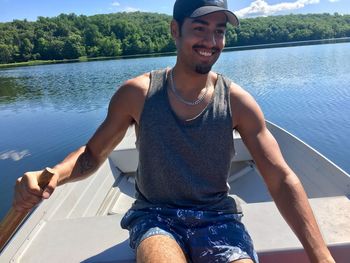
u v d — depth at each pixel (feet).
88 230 5.94
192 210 4.73
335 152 22.44
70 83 73.87
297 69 67.72
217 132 4.69
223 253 4.38
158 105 4.74
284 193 4.56
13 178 23.13
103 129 5.07
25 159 26.89
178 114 4.70
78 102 51.08
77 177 4.96
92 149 5.10
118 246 5.46
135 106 4.88
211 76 4.98
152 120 4.72
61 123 38.27
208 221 4.70
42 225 6.20
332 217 5.82
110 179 9.96
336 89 43.73
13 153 28.30
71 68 113.29
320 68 66.69
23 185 4.14
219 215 4.79
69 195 7.89
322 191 8.00
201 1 4.65
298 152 9.62
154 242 4.24
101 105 47.85
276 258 5.13
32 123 39.04
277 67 73.41
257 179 10.27
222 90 4.82
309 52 112.68
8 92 66.08
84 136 32.63
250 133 4.84
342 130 26.48
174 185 4.72
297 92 43.88
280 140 10.98
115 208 9.02
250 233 5.50
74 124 37.60
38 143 31.01
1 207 18.99
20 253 5.49
